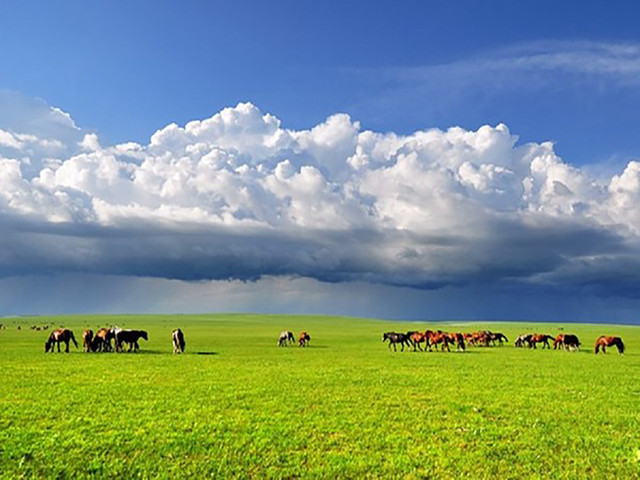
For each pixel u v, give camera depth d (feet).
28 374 103.96
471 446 53.88
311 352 174.70
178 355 155.84
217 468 46.42
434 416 67.05
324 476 44.93
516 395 83.51
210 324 559.79
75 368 115.55
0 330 364.38
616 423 64.18
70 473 45.03
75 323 542.98
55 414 65.77
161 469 45.96
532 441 55.57
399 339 197.98
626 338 344.28
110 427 59.52
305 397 79.30
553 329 581.94
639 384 99.40
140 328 438.81
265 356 154.61
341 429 59.93
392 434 57.93
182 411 68.64
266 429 59.11
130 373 107.14
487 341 245.86
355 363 134.51
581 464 48.14
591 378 107.24
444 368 123.65
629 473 45.91
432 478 44.80
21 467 45.98
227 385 90.84
